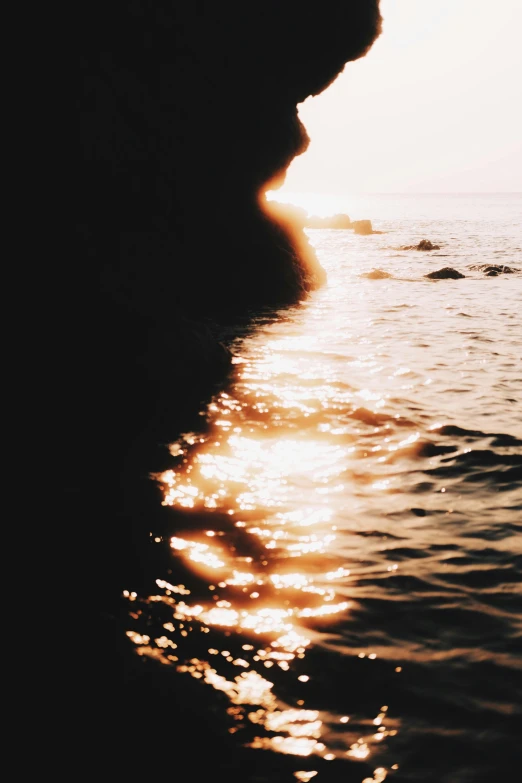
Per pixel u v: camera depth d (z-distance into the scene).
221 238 16.31
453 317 14.38
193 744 2.93
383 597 4.15
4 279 7.48
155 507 5.36
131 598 4.06
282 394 8.52
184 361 8.89
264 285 17.08
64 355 7.75
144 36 10.88
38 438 6.66
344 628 3.83
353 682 3.37
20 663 3.36
